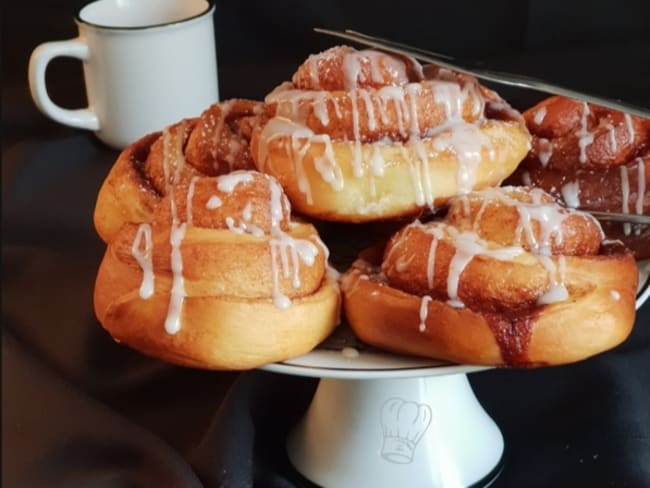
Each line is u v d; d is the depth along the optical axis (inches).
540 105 15.8
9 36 26.1
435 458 14.6
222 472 13.9
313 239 12.9
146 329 12.1
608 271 12.3
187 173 14.5
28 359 15.6
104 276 12.8
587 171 14.6
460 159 13.2
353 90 13.7
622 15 25.3
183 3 22.1
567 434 15.1
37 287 18.2
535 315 11.9
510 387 16.1
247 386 15.1
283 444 15.4
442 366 12.2
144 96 21.1
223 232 12.4
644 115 13.4
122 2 22.1
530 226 12.5
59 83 25.0
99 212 14.7
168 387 16.0
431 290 12.3
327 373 12.1
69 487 13.9
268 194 12.8
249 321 11.9
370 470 14.6
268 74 24.3
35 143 21.9
